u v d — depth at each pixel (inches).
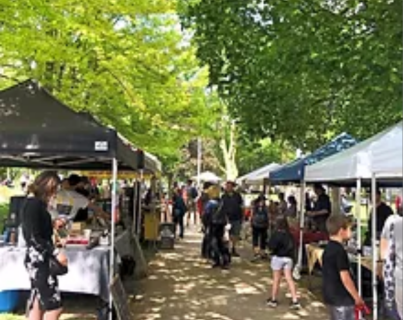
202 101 692.7
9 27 431.5
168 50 572.4
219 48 400.2
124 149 320.8
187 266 547.2
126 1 490.0
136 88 571.8
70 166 484.1
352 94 415.5
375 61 318.7
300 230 503.2
